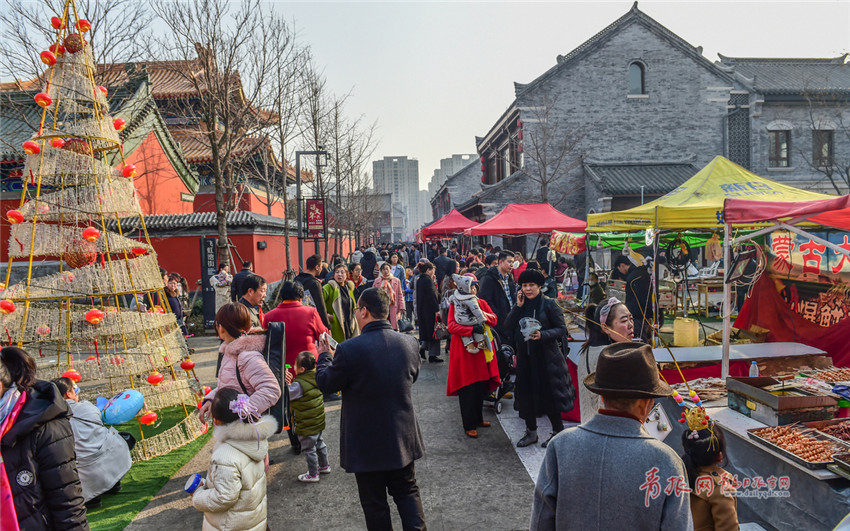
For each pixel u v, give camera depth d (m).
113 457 4.41
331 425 6.21
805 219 4.64
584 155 24.73
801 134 25.17
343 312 7.34
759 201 4.48
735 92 25.55
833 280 6.20
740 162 25.67
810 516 3.23
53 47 5.74
